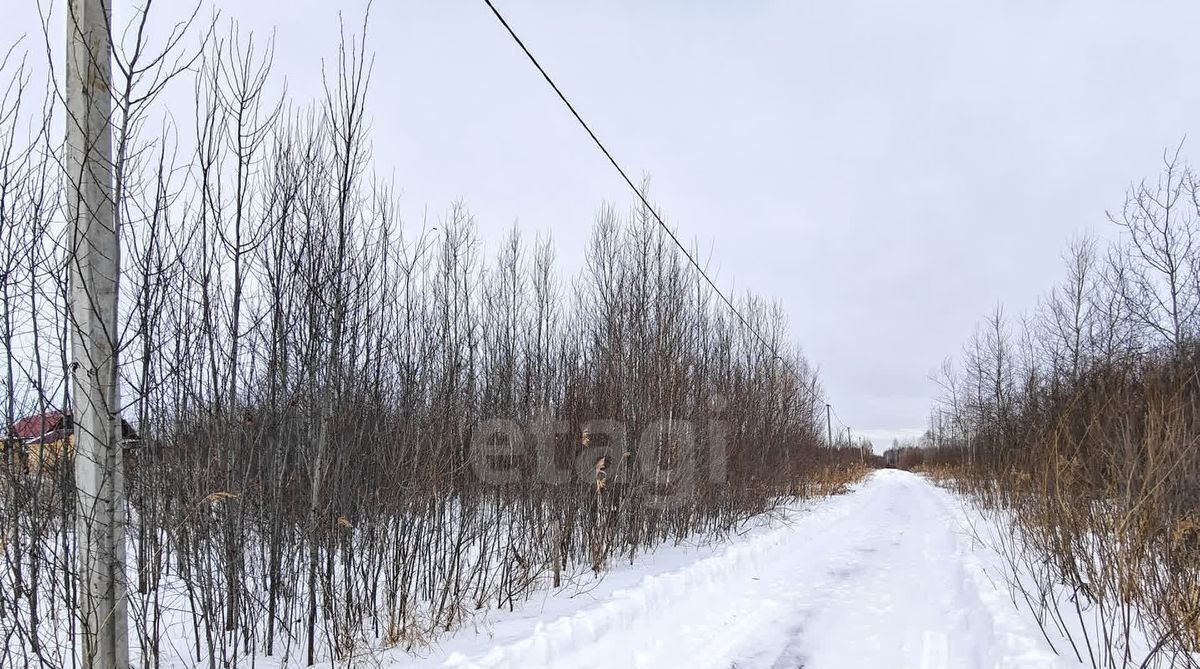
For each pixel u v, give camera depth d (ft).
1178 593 15.47
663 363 35.60
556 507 26.18
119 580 11.91
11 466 14.05
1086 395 22.72
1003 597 22.58
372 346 20.11
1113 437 19.15
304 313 17.51
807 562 35.83
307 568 19.17
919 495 98.78
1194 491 16.08
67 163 11.66
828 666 18.11
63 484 13.61
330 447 18.35
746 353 57.16
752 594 27.27
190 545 16.81
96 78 11.61
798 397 74.02
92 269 11.54
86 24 11.54
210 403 16.44
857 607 24.84
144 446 14.67
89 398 11.54
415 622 18.11
